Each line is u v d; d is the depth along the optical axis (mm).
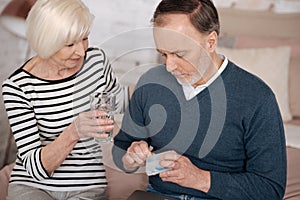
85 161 1713
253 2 2953
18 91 1648
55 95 1668
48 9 1504
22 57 3029
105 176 1776
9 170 2014
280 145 1437
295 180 1931
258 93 1424
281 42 2682
